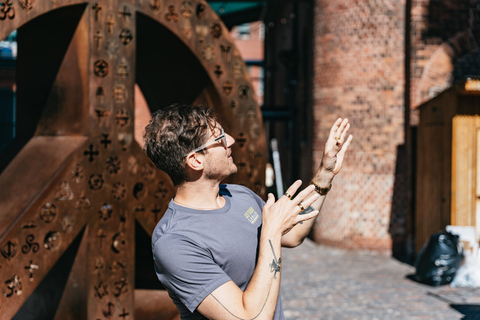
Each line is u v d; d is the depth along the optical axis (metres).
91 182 3.53
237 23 18.33
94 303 3.58
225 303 1.64
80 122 3.55
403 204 10.41
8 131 13.27
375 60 10.38
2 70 12.80
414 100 10.05
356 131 10.50
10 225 3.26
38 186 3.38
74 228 3.47
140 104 4.44
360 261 9.69
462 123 8.25
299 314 6.40
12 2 3.17
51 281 3.77
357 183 10.49
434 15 9.96
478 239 8.22
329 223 10.88
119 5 3.60
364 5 10.37
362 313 6.43
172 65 4.25
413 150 10.25
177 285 1.70
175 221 1.78
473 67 10.01
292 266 9.21
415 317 6.26
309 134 11.77
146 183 3.76
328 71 10.80
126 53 3.64
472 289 7.57
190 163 1.80
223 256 1.74
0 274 3.20
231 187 2.04
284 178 16.56
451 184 8.31
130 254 3.71
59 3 3.36
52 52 3.65
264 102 20.47
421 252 8.09
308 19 12.35
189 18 4.02
